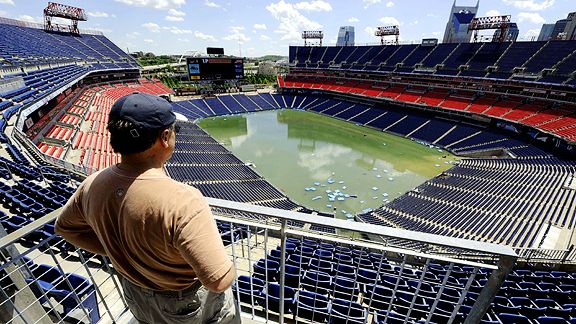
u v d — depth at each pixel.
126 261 1.79
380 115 57.66
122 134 1.51
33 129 26.08
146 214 1.49
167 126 1.65
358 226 2.44
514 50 48.88
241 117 63.38
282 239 2.85
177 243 1.49
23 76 31.22
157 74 91.00
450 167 36.50
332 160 39.19
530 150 36.34
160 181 1.58
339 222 2.48
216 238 1.59
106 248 1.80
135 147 1.54
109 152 27.00
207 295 2.06
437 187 29.28
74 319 4.29
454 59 55.16
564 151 33.97
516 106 43.78
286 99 74.69
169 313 1.93
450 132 46.41
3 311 3.00
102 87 56.19
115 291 5.91
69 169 18.36
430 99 54.34
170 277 1.75
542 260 14.34
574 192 23.98
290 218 2.59
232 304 2.41
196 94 70.75
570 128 34.88
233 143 46.25
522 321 8.71
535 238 18.62
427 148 43.72
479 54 52.66
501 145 39.56
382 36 76.69
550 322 8.71
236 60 63.41
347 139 48.31
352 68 70.69
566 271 14.23
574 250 14.25
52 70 40.56
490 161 35.59
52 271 5.72
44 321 3.34
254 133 51.81
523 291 10.88
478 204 24.44
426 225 22.05
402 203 26.47
